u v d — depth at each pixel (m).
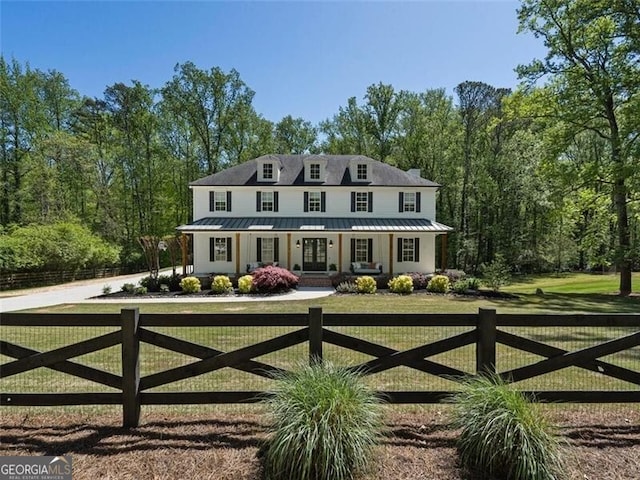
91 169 29.81
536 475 2.72
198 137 36.56
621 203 17.61
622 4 16.08
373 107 35.59
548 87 18.67
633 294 17.30
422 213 23.27
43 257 21.72
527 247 29.89
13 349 3.63
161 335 3.71
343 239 22.84
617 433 3.57
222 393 3.69
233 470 2.91
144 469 2.92
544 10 17.67
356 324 3.76
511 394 3.12
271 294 17.62
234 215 23.02
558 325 3.74
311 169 23.52
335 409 2.90
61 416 3.92
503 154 29.47
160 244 21.69
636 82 16.23
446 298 16.27
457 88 31.95
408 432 3.55
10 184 28.05
